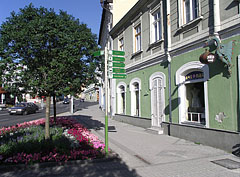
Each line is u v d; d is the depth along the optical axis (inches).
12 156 199.5
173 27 352.8
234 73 239.0
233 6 242.2
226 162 204.1
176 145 284.0
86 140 265.1
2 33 226.8
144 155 238.8
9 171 181.0
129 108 538.3
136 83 513.3
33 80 227.5
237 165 195.2
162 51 389.1
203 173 177.5
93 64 270.4
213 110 266.4
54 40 230.4
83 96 3417.8
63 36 226.4
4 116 831.7
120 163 208.4
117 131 416.8
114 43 668.1
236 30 238.2
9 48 225.5
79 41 237.3
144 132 399.9
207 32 279.0
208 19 279.1
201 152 244.5
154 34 433.7
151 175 175.3
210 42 263.1
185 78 332.2
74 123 458.0
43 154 206.4
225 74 250.1
